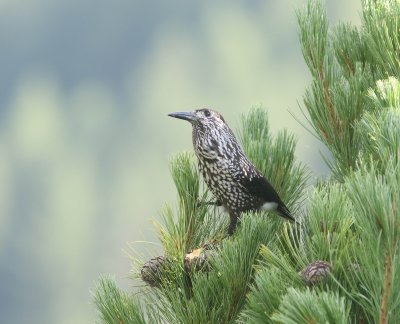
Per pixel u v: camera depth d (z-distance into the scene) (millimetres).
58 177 121188
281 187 5539
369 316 3842
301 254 4090
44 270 98562
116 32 139500
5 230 108875
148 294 4648
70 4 140500
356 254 3840
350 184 3596
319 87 5102
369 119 4281
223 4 140000
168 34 140000
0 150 125938
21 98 135500
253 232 4430
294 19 5227
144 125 131250
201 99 132500
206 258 4633
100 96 136750
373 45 4922
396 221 3525
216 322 4387
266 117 5629
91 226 108938
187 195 5152
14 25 140000
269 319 3816
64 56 139750
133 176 121562
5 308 91625
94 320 4500
